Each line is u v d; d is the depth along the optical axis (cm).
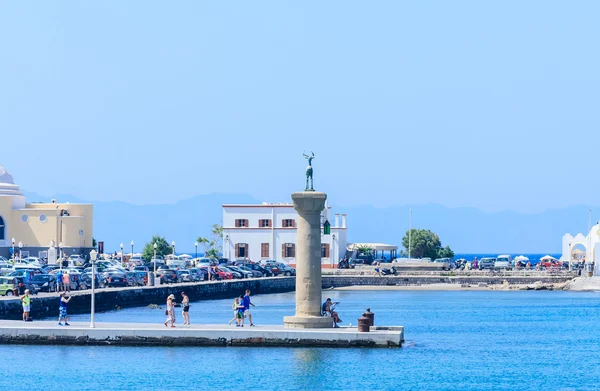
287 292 19812
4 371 8044
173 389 7525
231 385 7619
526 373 8494
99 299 13450
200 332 8831
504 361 9138
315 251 9131
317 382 7725
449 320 13162
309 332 8788
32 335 8962
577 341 10788
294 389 7581
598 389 7831
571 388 7856
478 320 13225
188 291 16288
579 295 18938
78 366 8200
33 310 11669
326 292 19675
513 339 10925
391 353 8775
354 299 17388
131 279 15800
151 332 8850
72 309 12756
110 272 15662
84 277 14638
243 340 8781
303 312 9175
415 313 14275
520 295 18825
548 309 15250
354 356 8625
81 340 8912
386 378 7969
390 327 9394
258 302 16225
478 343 10462
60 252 19825
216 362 8325
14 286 12712
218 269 18975
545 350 9981
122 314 12925
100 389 7519
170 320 9156
